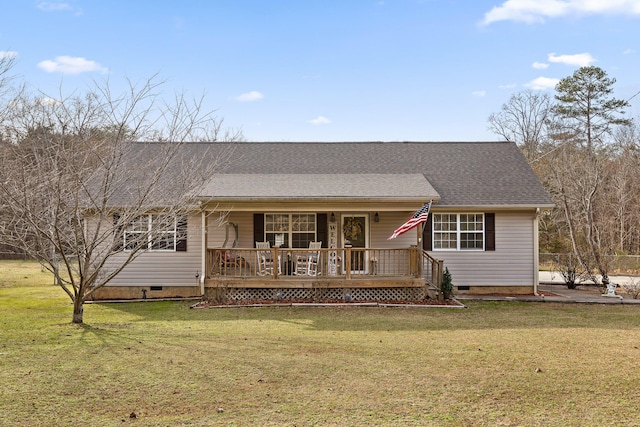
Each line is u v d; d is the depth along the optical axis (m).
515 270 19.09
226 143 22.66
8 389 7.61
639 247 38.94
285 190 17.41
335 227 19.09
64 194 12.20
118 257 18.06
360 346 10.54
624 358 9.66
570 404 7.15
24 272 28.61
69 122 13.00
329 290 17.06
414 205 17.41
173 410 6.83
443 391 7.67
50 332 11.81
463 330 12.38
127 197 15.61
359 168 21.11
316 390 7.68
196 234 18.45
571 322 13.60
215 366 8.92
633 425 6.40
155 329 12.35
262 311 15.23
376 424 6.37
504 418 6.61
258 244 18.47
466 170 20.98
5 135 13.25
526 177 20.39
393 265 18.98
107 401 7.16
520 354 9.93
